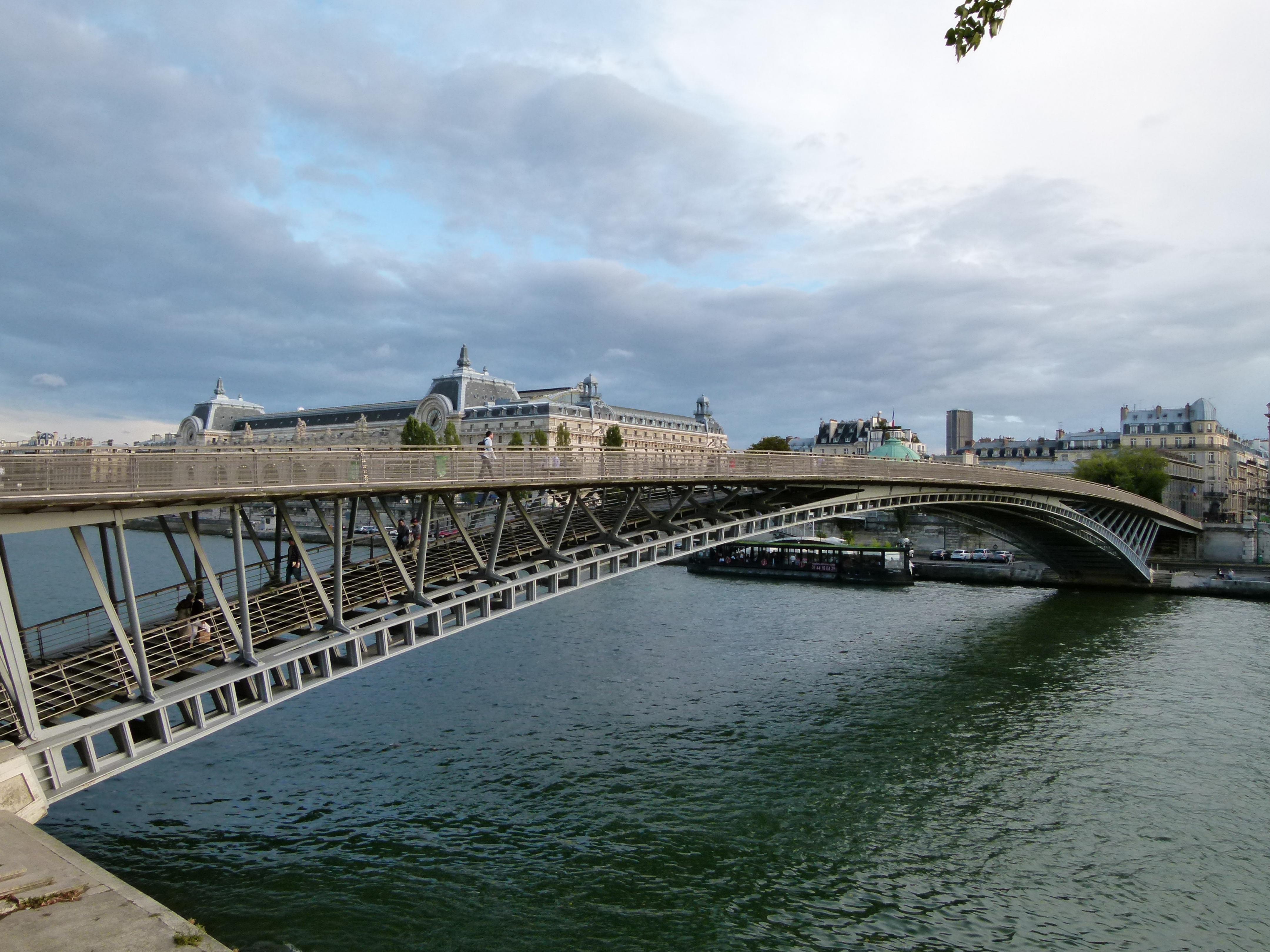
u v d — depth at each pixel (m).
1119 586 91.06
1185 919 23.72
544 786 31.73
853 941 22.28
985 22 13.41
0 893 12.94
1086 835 28.78
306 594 27.48
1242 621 70.06
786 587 92.25
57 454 18.59
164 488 20.50
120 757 20.53
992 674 50.75
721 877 25.38
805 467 49.34
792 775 33.53
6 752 18.23
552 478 32.66
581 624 65.75
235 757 34.19
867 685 47.84
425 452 28.50
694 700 43.72
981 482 63.62
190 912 22.38
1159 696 46.12
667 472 40.03
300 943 21.12
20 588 78.69
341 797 30.27
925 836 28.52
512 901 23.56
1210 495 167.38
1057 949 22.14
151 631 23.06
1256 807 31.22
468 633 61.28
